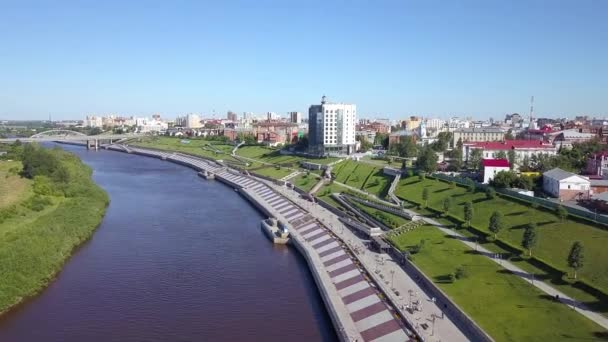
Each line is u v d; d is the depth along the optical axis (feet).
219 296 457.68
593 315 347.56
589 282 389.39
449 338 339.57
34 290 454.40
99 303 436.76
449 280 429.38
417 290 426.10
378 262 501.97
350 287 448.65
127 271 517.96
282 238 637.30
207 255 580.71
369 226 624.59
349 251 539.29
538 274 422.82
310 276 516.73
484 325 346.74
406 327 360.89
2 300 416.46
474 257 474.49
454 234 549.13
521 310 363.76
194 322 403.54
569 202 594.65
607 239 443.32
